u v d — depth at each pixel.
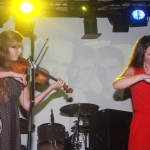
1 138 2.24
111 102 5.94
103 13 5.35
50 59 5.84
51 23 5.91
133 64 2.57
